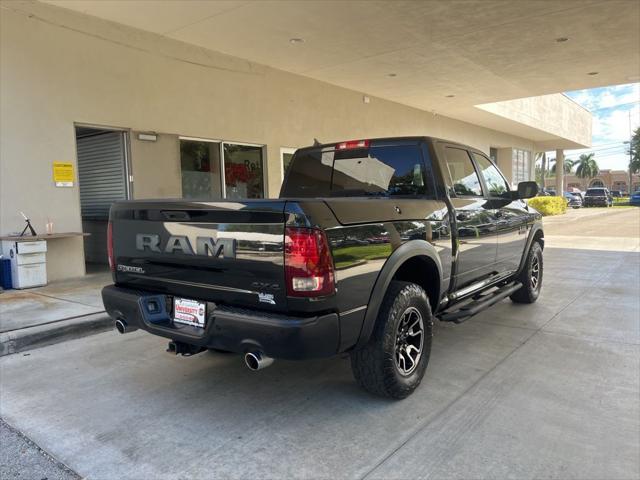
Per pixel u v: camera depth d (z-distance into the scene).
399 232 3.38
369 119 14.45
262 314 2.84
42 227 7.31
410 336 3.54
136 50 8.33
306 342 2.73
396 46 9.83
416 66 11.36
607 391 3.60
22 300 6.12
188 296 3.26
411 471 2.63
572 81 13.53
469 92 14.35
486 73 12.27
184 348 3.41
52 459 2.81
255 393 3.67
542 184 60.12
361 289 3.03
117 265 3.66
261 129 10.77
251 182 10.80
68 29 7.43
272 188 11.09
